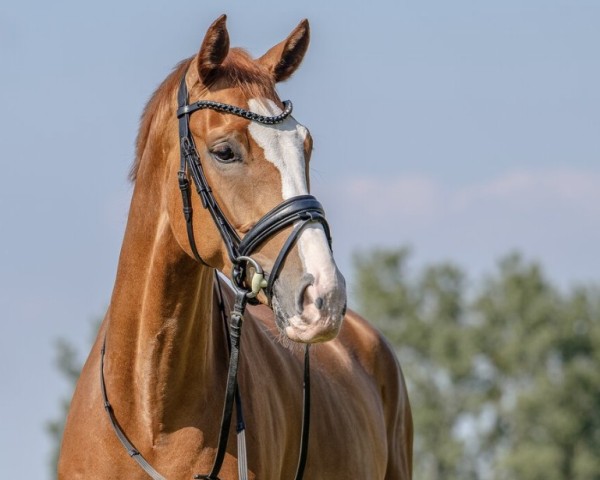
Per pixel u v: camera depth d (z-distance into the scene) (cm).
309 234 880
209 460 968
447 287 8556
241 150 906
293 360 1120
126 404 972
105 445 978
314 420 1116
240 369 1004
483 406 8094
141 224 977
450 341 8169
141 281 970
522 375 8244
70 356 7575
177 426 965
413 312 8406
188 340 958
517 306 8306
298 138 915
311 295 859
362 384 1293
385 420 1377
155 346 956
